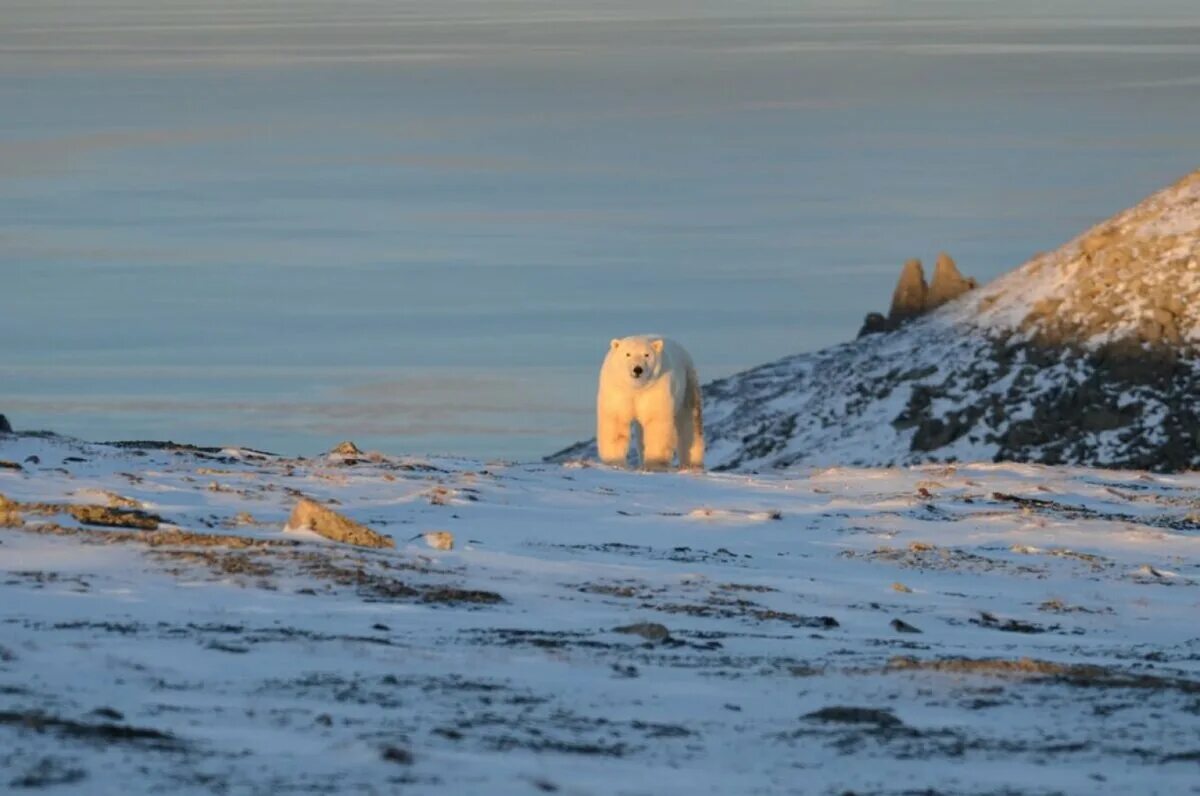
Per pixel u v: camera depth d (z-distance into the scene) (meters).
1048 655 60.25
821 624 65.62
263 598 61.50
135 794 34.22
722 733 43.88
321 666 49.38
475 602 64.62
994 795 38.62
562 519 97.56
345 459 115.62
